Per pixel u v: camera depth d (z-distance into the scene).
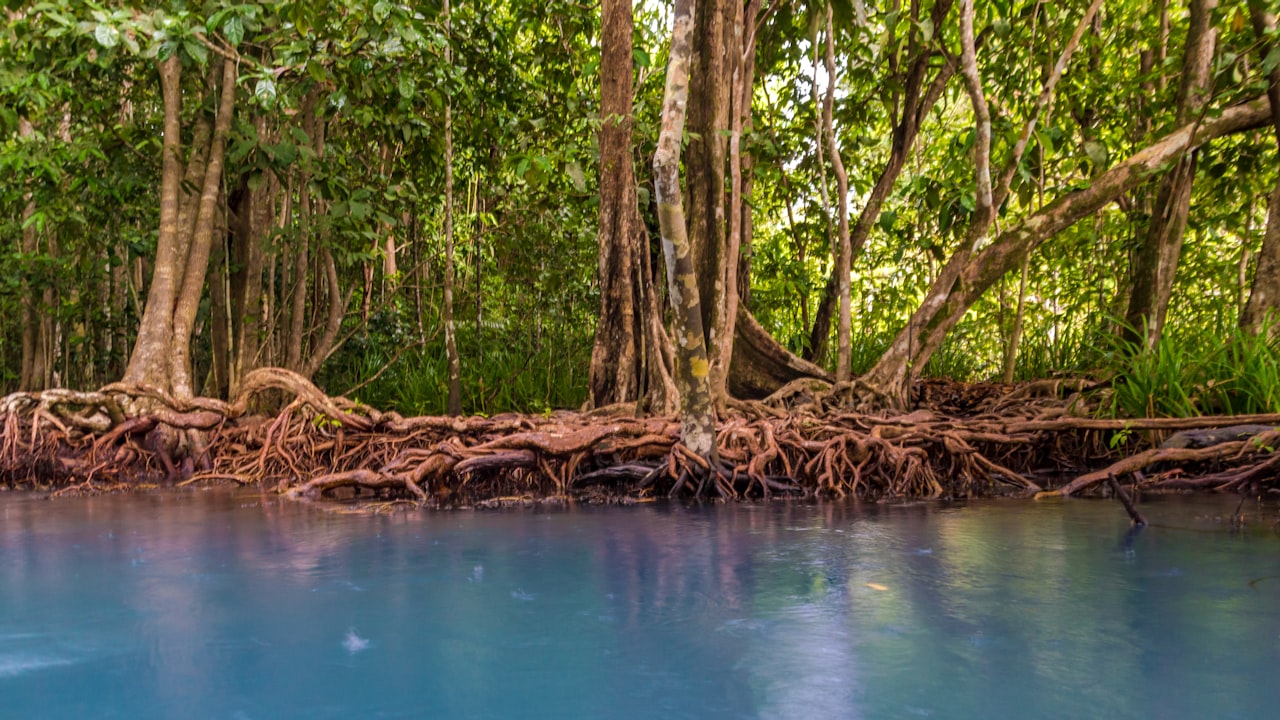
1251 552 3.24
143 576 2.86
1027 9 9.01
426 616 2.33
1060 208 7.80
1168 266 8.39
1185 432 5.74
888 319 12.66
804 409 7.15
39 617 2.33
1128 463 5.30
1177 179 8.38
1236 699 1.67
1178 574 2.85
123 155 8.19
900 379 7.75
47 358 9.86
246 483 6.21
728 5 7.73
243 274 8.38
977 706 1.64
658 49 10.56
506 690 1.74
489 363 10.57
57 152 7.53
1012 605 2.43
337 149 8.99
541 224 10.88
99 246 9.55
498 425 6.16
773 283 10.95
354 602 2.49
